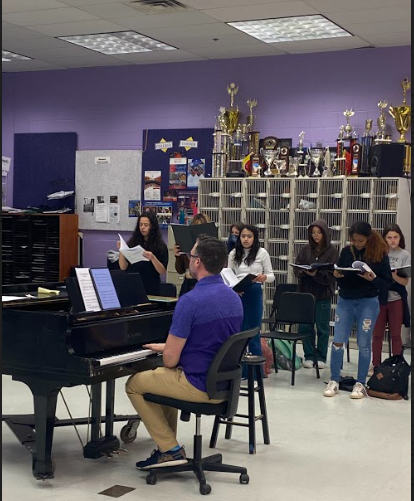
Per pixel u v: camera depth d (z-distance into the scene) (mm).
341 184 9250
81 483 4328
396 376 6539
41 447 4348
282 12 8188
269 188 9594
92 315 4383
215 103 10648
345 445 5172
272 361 7711
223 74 10578
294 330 9375
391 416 5973
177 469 4344
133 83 11180
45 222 11117
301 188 9508
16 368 4332
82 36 9617
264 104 10320
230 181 9898
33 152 11906
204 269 4324
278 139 10172
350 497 4180
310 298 7336
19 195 12039
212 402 4230
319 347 7902
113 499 4082
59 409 5895
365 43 9430
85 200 11539
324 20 8531
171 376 4238
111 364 4191
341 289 6707
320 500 4125
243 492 4234
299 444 5180
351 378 6902
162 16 8508
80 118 11578
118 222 11320
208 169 10672
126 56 10656
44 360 4234
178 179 10867
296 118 10133
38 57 10898
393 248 7488
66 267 11141
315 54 9992
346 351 8203
